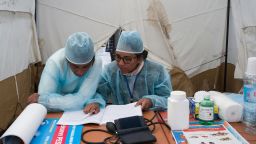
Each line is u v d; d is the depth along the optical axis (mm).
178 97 1032
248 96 1062
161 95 1644
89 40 1411
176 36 3023
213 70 3182
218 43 3119
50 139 974
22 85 2633
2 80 2162
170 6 2961
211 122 1111
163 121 1137
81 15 2965
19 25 2539
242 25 2697
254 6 2498
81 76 1472
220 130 1027
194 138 955
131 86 1678
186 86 3049
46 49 3023
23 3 2582
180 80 3057
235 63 2926
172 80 3035
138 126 1018
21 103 2600
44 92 1379
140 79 1654
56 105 1306
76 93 1442
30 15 2818
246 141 927
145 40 2990
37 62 3016
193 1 2982
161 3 2943
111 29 2992
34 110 1079
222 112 1134
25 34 2699
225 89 3199
